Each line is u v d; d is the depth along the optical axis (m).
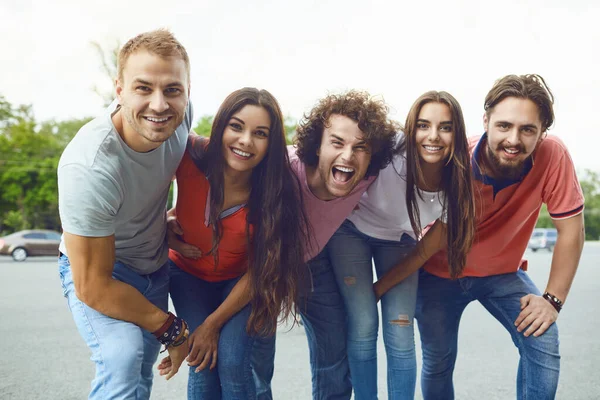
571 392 3.75
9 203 35.09
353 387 2.90
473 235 2.71
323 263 2.98
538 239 26.36
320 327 2.99
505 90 2.67
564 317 6.92
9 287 9.91
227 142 2.41
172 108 2.14
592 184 66.75
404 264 2.88
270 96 2.46
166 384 4.07
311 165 2.71
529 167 2.84
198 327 2.56
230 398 2.54
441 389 3.26
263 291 2.52
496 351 5.07
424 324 3.22
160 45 2.11
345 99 2.57
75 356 4.75
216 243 2.54
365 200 2.90
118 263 2.55
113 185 2.18
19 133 36.03
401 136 2.78
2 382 3.99
